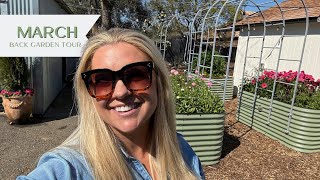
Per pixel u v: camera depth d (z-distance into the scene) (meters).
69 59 13.96
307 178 4.34
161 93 1.37
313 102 5.27
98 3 17.72
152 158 1.35
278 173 4.45
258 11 7.21
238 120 7.29
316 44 7.66
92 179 1.04
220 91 9.24
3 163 4.30
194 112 4.41
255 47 10.26
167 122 1.40
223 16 13.70
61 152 1.03
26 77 6.34
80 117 1.18
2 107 7.16
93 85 1.15
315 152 5.33
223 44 16.36
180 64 16.67
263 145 5.60
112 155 1.12
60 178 0.96
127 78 1.15
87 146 1.10
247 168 4.56
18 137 5.45
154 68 1.27
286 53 8.77
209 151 4.56
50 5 8.21
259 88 6.50
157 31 16.98
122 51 1.16
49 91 8.17
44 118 6.84
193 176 1.44
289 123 5.46
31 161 4.41
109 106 1.16
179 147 1.49
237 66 11.30
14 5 6.49
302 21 7.85
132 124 1.18
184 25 15.84
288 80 5.95
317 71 7.59
